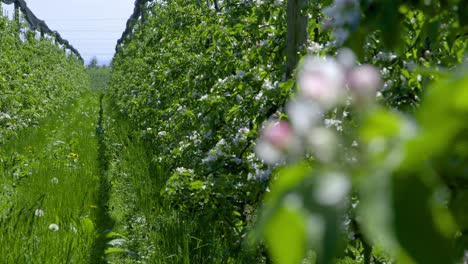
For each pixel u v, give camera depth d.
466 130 0.44
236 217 5.08
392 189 0.43
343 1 1.29
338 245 0.41
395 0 1.14
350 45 1.29
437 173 0.47
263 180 4.05
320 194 0.43
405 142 0.46
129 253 5.32
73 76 37.53
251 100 4.75
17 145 11.75
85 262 5.08
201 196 5.16
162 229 5.54
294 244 0.43
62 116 21.45
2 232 4.78
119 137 13.49
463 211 0.74
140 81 15.42
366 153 0.48
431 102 0.44
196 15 8.81
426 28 1.41
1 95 13.72
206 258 4.71
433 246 0.40
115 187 8.57
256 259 4.27
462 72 0.43
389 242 0.40
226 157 4.89
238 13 5.60
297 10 4.13
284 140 0.54
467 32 1.50
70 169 9.21
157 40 11.66
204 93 6.84
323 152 0.51
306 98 0.53
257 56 5.15
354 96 0.52
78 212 6.54
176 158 7.29
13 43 18.16
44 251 4.63
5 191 7.39
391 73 2.49
